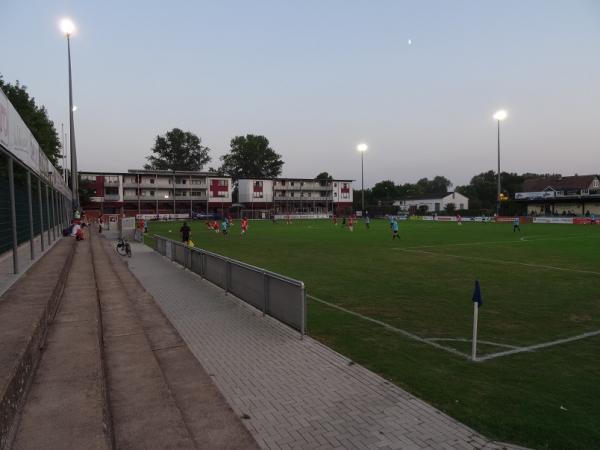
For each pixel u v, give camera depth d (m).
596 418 4.27
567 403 4.61
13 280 6.81
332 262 17.08
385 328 7.69
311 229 44.50
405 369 5.65
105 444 2.52
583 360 5.98
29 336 3.76
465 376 5.39
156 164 118.69
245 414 4.38
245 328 7.70
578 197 60.44
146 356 4.72
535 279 12.78
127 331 5.67
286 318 7.88
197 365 5.26
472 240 28.22
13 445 2.49
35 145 9.49
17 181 21.73
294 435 3.95
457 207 102.25
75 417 2.85
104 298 7.80
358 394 4.84
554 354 6.24
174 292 11.16
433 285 11.91
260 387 5.07
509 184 98.75
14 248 7.38
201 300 10.16
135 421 3.28
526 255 19.20
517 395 4.82
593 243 25.45
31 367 3.66
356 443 3.82
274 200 96.56
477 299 6.02
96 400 3.12
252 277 9.39
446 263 16.61
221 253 20.64
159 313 7.50
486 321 8.10
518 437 3.91
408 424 4.15
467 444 3.79
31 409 2.97
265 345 6.70
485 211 73.00
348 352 6.38
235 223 62.12
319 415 4.35
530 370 5.60
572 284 11.91
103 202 78.88
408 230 40.97
